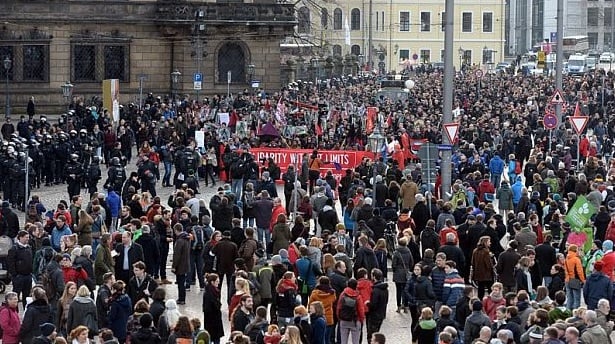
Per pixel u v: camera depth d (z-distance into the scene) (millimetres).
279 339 43156
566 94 159875
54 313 50781
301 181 87625
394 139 100000
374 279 51344
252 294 51500
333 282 51719
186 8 148000
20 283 55594
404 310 59469
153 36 148625
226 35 150500
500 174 89125
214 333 51062
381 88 157625
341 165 92875
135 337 42625
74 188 85312
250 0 156125
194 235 62875
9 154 84438
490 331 42188
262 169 93500
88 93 146000
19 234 56125
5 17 143125
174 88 148875
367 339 53438
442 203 67688
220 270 57875
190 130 110062
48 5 144250
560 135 109375
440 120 116938
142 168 84500
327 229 65750
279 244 61031
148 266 58844
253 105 131625
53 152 95000
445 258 52688
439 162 84750
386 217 67375
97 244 61406
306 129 110500
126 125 109688
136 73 148250
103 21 146250
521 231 60531
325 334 47844
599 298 53438
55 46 144750
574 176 80688
